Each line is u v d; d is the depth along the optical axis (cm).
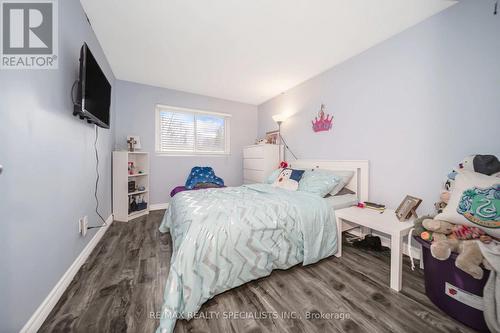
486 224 105
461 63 156
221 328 105
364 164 223
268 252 143
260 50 230
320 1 159
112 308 117
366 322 108
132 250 193
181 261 116
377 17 176
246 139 439
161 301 123
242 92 371
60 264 130
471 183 117
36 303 104
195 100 379
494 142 141
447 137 164
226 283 127
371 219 162
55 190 126
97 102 172
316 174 235
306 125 313
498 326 94
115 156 285
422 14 172
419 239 129
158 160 352
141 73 296
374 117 218
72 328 103
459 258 101
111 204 284
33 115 107
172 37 207
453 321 108
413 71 186
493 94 141
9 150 90
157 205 352
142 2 161
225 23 185
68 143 145
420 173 182
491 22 142
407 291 133
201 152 395
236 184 429
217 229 130
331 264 169
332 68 268
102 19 181
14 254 91
